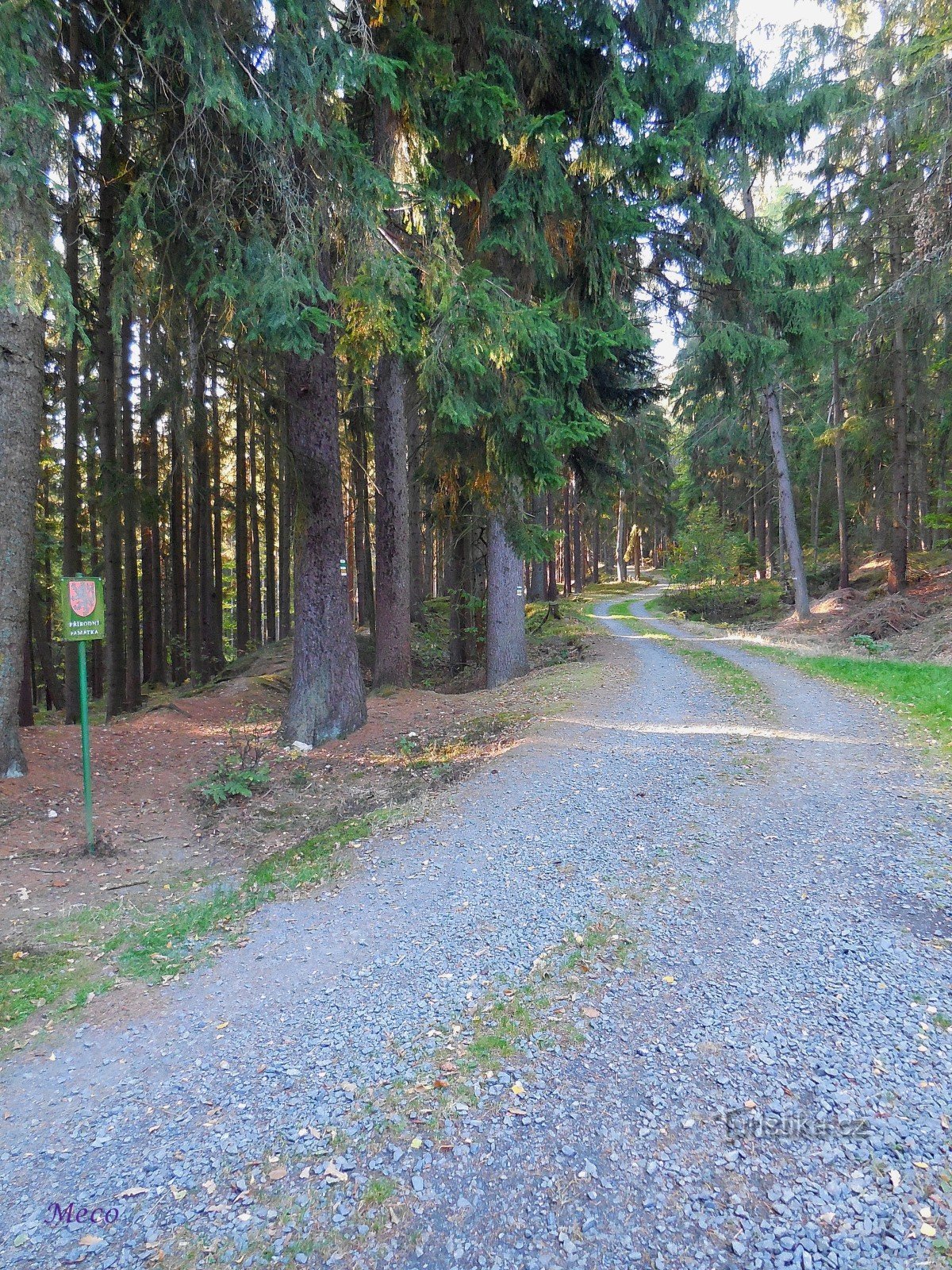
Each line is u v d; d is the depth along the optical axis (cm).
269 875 606
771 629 2356
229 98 546
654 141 1011
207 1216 252
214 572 2127
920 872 487
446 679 1981
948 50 1309
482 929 461
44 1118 313
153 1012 401
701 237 1294
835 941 410
